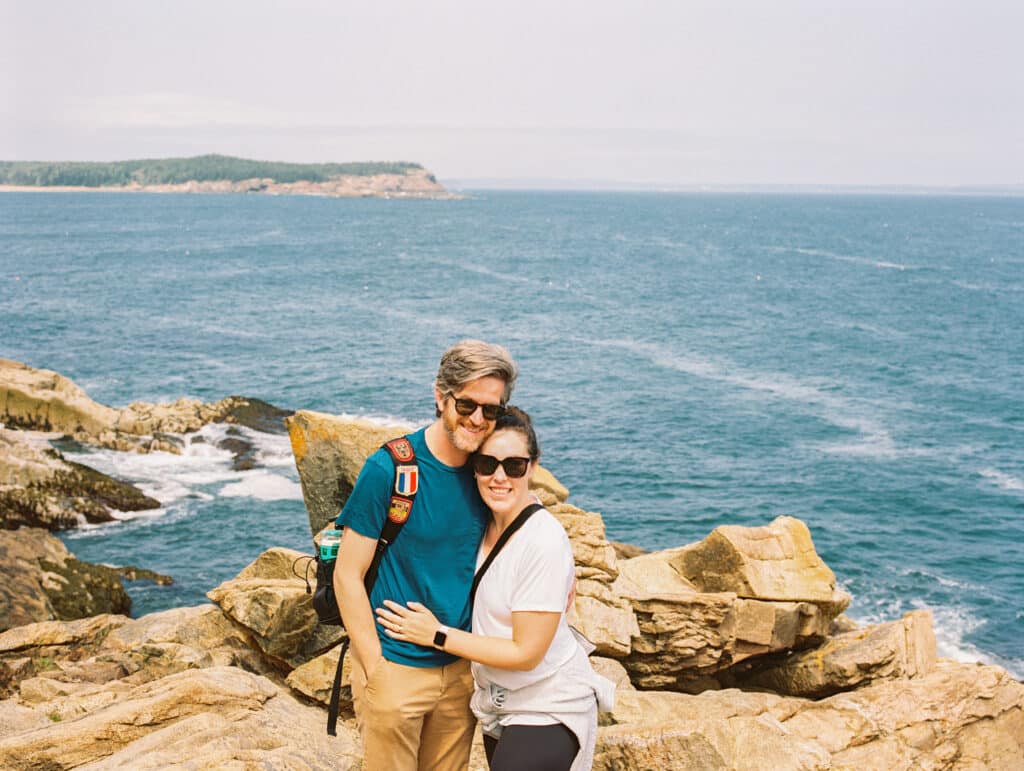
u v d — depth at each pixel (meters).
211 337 65.62
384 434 11.88
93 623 12.38
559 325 75.62
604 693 4.91
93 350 59.53
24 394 35.69
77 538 27.64
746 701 9.44
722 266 130.00
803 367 60.22
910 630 11.55
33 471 28.56
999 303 93.38
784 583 11.97
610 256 143.75
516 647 4.54
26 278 98.00
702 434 43.16
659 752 7.11
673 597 11.86
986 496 35.31
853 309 87.88
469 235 189.75
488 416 4.44
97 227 193.00
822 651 11.84
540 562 4.54
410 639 4.57
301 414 11.99
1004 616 25.47
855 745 8.78
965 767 8.95
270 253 138.38
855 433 44.03
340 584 4.60
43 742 6.87
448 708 4.91
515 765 4.57
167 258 127.19
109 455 34.81
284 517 30.02
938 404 50.53
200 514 29.97
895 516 33.03
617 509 33.16
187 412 38.91
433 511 4.57
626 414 46.34
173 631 10.73
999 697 9.62
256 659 10.43
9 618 17.09
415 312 81.00
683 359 62.06
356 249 148.62
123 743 7.10
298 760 6.28
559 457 38.88
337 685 5.04
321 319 75.56
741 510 33.22
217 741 6.60
